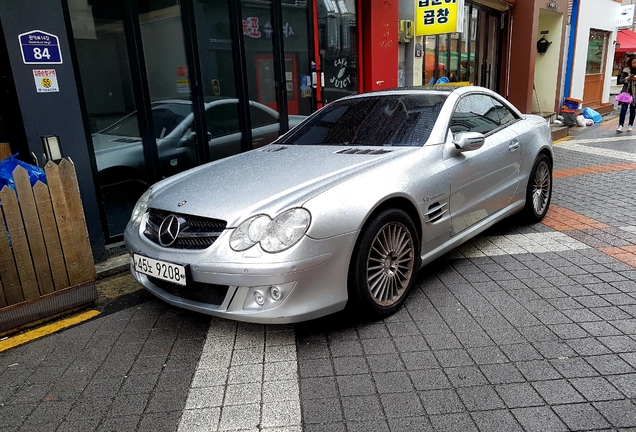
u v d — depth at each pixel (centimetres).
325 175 321
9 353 316
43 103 412
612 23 1766
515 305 343
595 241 465
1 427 244
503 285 377
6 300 340
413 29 932
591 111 1502
